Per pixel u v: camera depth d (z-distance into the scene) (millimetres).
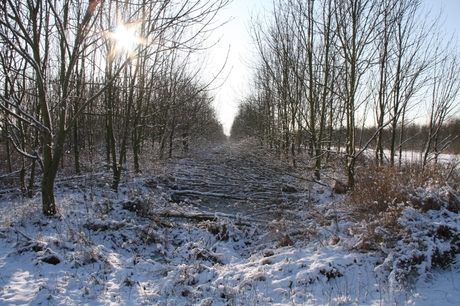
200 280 4887
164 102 13398
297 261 5098
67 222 6531
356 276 4664
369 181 7879
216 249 6582
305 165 14344
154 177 12820
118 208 8039
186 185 13484
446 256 4621
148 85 11242
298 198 10734
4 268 4621
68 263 5004
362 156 12383
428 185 6695
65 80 6492
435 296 3947
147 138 19859
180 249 6531
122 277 4711
